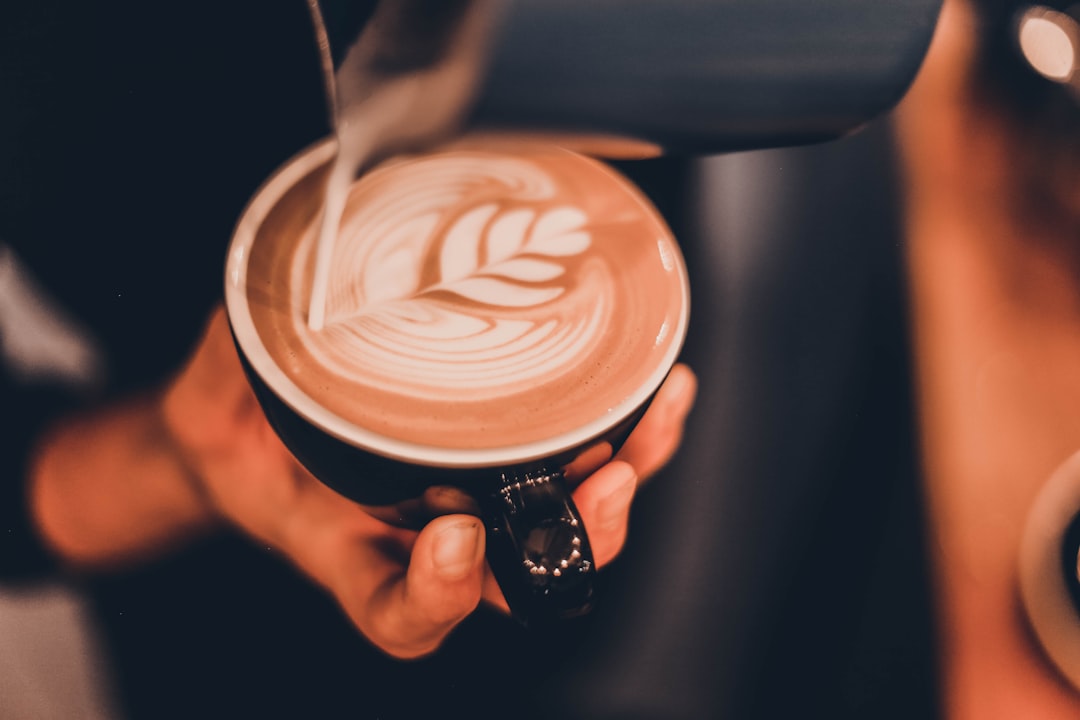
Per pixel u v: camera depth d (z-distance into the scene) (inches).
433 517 14.1
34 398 16.9
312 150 15.3
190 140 18.4
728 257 18.1
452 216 15.6
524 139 12.6
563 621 13.0
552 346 14.3
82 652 15.8
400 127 12.8
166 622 15.9
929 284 17.8
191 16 18.6
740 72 12.2
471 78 11.9
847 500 16.6
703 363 17.5
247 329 13.9
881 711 15.5
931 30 12.5
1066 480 15.9
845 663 15.7
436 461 13.1
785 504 16.6
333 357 13.9
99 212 18.0
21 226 17.8
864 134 19.0
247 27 18.7
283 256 14.6
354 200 15.7
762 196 18.4
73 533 16.3
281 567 16.3
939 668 15.6
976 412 16.8
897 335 17.6
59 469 16.6
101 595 16.0
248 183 18.4
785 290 17.9
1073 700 15.1
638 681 15.7
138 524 16.5
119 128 18.6
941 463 16.6
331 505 16.0
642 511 16.6
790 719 15.5
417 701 15.5
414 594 14.0
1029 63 18.5
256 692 15.5
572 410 13.7
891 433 16.9
